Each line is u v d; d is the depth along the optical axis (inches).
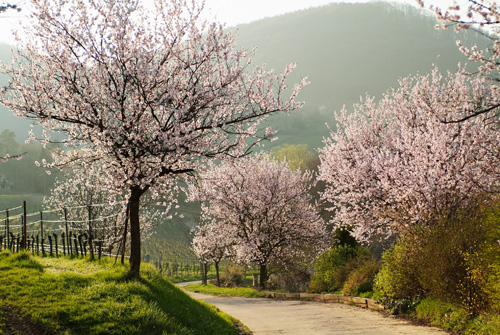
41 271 463.5
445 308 469.4
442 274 470.6
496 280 395.2
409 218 672.4
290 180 1232.2
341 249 940.6
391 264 600.7
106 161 471.5
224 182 1141.7
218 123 482.3
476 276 419.2
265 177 1181.1
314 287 970.7
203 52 500.1
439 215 598.2
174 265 2190.0
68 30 466.6
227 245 1302.9
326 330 466.3
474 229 467.5
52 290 380.8
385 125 891.4
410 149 679.1
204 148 475.8
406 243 591.8
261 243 1146.7
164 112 489.4
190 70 503.5
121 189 481.7
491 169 599.8
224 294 1154.7
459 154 631.8
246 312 692.7
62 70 462.6
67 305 352.5
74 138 485.1
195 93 484.4
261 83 498.0
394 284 586.6
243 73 505.0
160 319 355.9
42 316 328.8
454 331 414.3
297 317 601.0
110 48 457.1
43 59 467.2
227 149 490.3
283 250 1212.5
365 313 602.5
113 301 374.9
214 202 1130.7
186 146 454.9
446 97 704.4
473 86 677.9
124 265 533.0
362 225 772.6
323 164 884.6
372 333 430.3
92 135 458.0
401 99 844.6
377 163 713.0
